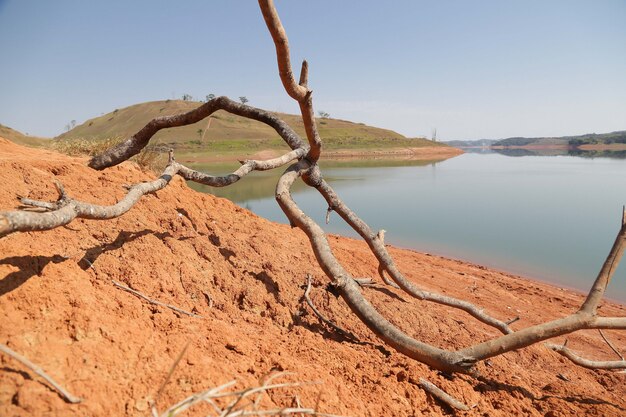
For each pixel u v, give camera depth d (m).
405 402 2.52
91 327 2.00
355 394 2.46
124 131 94.50
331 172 38.97
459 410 2.59
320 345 3.01
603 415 2.86
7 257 2.19
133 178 4.73
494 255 11.40
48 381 1.56
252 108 4.73
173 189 5.05
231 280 3.61
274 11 2.77
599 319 2.90
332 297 3.82
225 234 4.50
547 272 9.94
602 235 13.71
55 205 2.24
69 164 4.25
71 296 2.14
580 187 26.52
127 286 2.91
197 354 2.14
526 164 51.78
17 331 1.79
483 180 31.14
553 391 3.25
